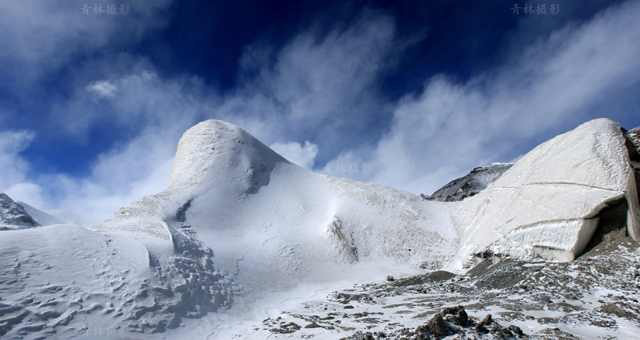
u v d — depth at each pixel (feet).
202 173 130.11
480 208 112.57
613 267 59.93
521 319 43.88
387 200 143.02
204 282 68.69
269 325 55.16
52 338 42.57
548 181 83.61
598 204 69.51
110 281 55.01
